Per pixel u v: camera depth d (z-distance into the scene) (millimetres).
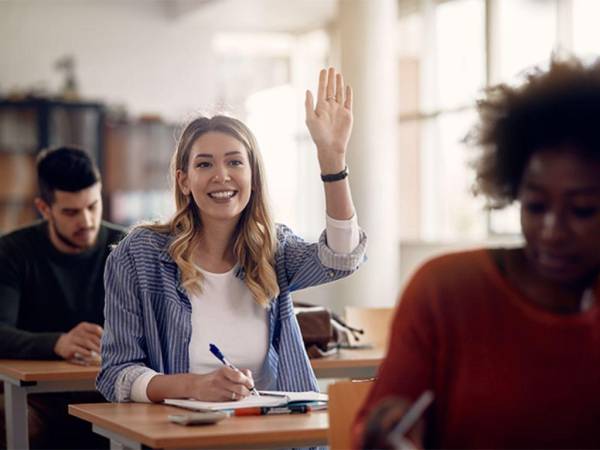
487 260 1638
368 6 8555
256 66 12016
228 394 2625
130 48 11164
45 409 4137
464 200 8609
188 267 2973
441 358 1616
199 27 11391
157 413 2572
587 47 7102
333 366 3959
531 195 1570
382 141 8594
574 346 1562
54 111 9969
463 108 8602
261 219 3070
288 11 10789
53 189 4246
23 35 10805
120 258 3025
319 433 2289
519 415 1565
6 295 4195
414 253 8859
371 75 8555
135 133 10328
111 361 2953
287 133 11898
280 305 3100
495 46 8078
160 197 10406
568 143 1539
